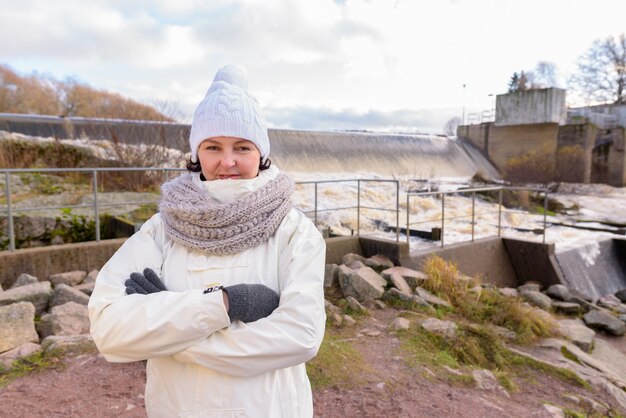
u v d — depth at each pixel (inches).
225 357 49.3
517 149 1236.5
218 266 55.6
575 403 162.6
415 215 599.2
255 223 56.3
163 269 57.7
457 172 1132.5
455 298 254.8
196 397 52.0
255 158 58.9
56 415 120.0
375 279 250.8
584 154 1092.5
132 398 130.0
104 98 1091.3
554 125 1166.3
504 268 388.8
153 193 396.5
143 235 60.7
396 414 135.1
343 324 206.2
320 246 58.7
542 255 371.9
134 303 49.9
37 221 282.7
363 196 658.8
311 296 53.1
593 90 2159.2
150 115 595.2
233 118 55.9
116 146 443.5
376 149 1016.9
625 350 263.0
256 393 52.2
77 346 156.1
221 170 57.9
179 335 48.4
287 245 58.5
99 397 129.5
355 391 146.6
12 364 143.9
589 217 705.0
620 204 866.8
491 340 198.5
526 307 263.9
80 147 447.8
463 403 146.2
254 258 56.7
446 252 328.2
